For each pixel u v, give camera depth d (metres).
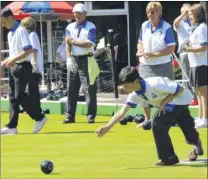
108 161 17.83
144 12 39.69
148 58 22.83
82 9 25.41
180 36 23.66
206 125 23.39
